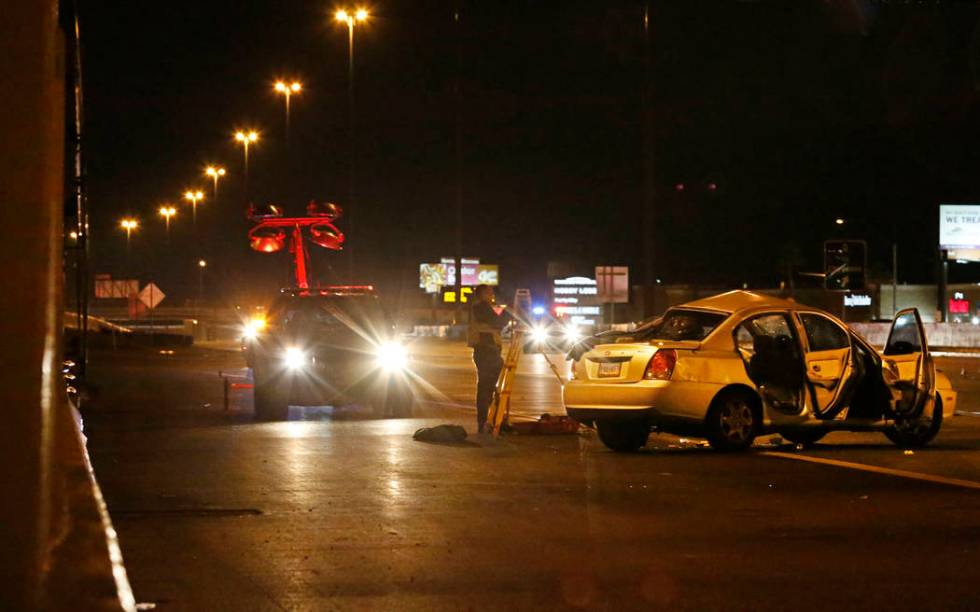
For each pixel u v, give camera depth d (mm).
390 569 14828
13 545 8703
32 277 8797
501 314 30453
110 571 10219
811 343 27109
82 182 33344
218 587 13867
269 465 24406
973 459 25594
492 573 14641
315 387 36625
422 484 21703
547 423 30906
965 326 91750
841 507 19297
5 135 8734
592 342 30141
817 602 13297
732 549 16062
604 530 17359
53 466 11055
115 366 74438
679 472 23328
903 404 27328
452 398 46625
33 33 8828
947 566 15070
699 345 26266
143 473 23188
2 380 8734
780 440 29562
